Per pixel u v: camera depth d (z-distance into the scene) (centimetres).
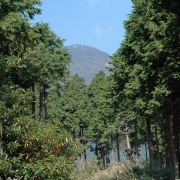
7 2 2234
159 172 3006
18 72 2431
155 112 2942
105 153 7169
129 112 3900
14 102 996
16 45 2356
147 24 2036
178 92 2148
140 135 6297
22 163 914
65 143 996
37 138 943
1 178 875
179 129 2561
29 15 2512
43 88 3831
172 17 1781
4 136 942
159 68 2092
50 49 3344
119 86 3541
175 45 1873
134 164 3312
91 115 6688
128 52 2519
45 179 932
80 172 2986
